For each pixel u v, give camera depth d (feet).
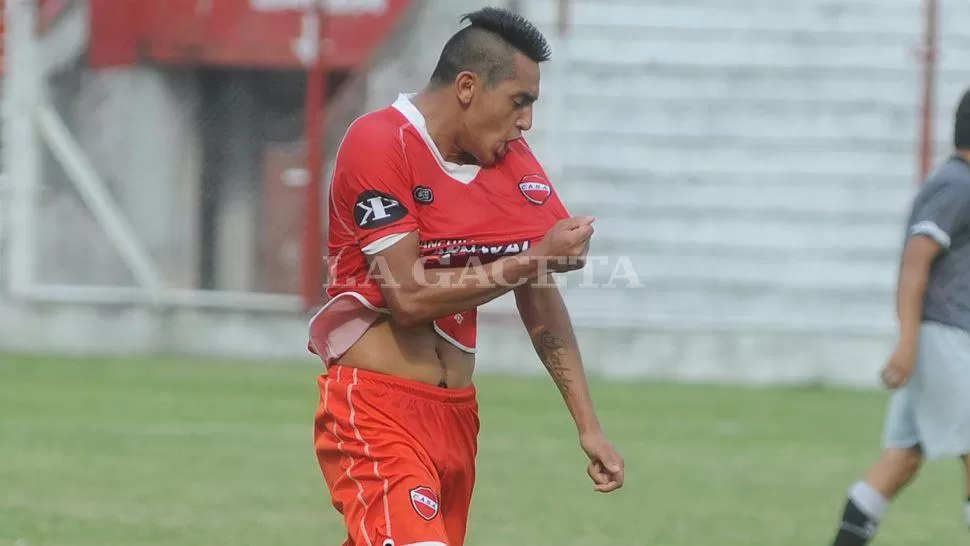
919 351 70.18
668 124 180.04
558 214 49.24
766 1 181.37
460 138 47.57
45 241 173.68
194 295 173.78
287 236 172.55
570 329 51.98
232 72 178.19
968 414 69.26
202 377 156.56
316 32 171.22
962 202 68.49
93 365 163.84
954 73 181.06
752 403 153.07
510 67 46.70
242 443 116.47
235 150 175.73
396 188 46.78
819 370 171.12
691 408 147.95
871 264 178.81
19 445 112.57
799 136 180.24
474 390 50.65
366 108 180.34
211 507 89.25
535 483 102.22
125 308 173.88
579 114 180.24
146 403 138.10
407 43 183.21
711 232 178.91
